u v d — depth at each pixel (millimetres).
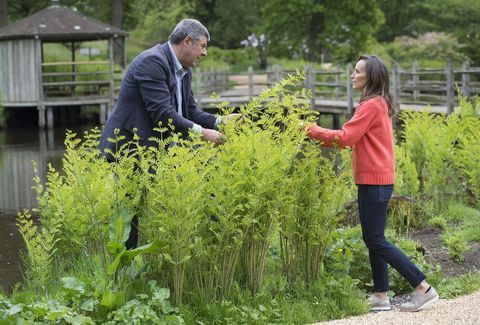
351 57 38844
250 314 5105
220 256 5289
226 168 5188
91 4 40125
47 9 27234
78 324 4609
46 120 28062
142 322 4754
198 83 24609
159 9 39969
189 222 5023
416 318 5234
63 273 6641
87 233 6258
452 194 9102
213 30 53375
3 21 33562
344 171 6066
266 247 5480
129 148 5746
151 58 5645
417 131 9484
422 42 32906
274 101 5562
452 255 6914
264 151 5254
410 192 8906
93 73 26641
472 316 5168
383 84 5520
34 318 4785
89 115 29250
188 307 5141
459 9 31469
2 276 7738
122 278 5137
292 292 5680
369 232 5500
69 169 6223
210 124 6094
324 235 5711
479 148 8570
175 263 5012
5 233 9906
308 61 40875
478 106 10125
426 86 17953
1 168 16109
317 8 38406
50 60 29469
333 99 23344
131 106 5754
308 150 5652
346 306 5523
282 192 5406
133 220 5633
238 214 5320
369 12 38875
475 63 31391
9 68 26219
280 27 41125
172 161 4984
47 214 7152
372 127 5477
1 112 26031
